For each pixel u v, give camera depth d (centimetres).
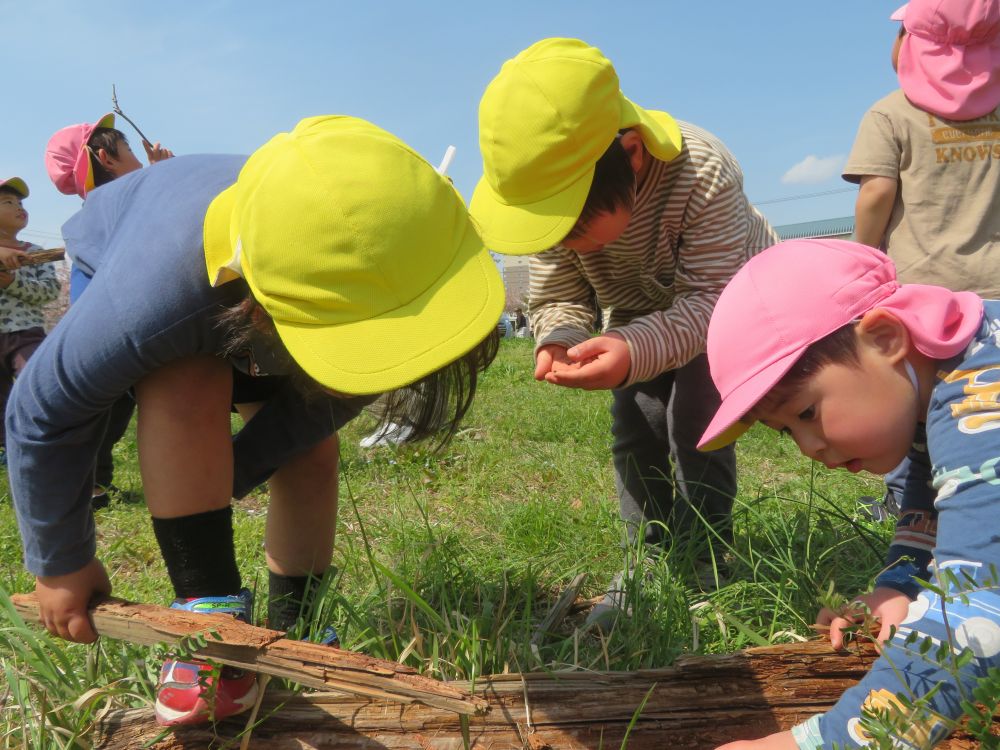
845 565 260
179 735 169
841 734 136
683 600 226
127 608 167
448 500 398
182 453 166
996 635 127
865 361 151
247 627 156
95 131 442
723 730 176
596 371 217
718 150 237
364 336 134
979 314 154
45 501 161
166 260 157
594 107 209
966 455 140
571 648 214
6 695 196
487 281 141
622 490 288
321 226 134
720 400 258
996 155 298
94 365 154
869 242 324
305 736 172
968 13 288
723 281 232
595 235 225
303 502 207
